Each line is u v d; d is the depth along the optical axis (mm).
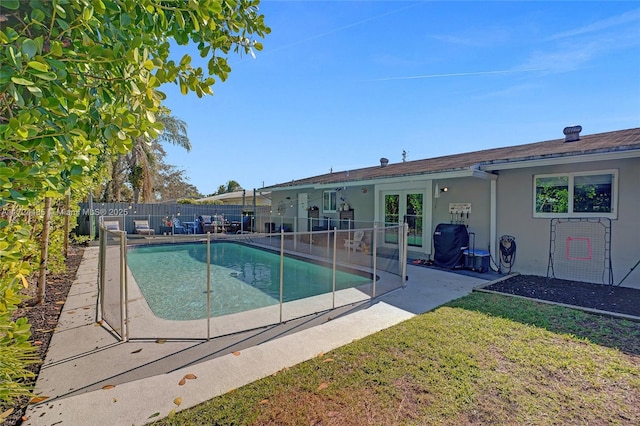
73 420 2414
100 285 5250
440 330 4070
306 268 9969
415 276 7559
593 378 2969
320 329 4246
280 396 2703
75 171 1661
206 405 2588
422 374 3027
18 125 1182
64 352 3531
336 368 3152
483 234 8547
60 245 6891
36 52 1224
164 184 30391
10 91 1159
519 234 7848
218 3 1742
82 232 15359
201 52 2197
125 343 3791
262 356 3463
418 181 10164
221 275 9094
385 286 6602
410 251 10438
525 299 5500
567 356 3377
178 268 10180
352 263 8586
